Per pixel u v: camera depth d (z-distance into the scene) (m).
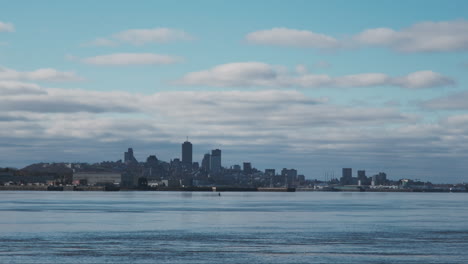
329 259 105.19
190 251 114.44
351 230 156.62
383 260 104.19
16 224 170.38
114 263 100.56
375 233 148.50
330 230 156.12
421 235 143.75
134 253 111.50
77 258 105.31
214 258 106.12
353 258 106.50
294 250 116.19
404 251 115.00
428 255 110.06
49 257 106.19
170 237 137.75
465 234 146.00
